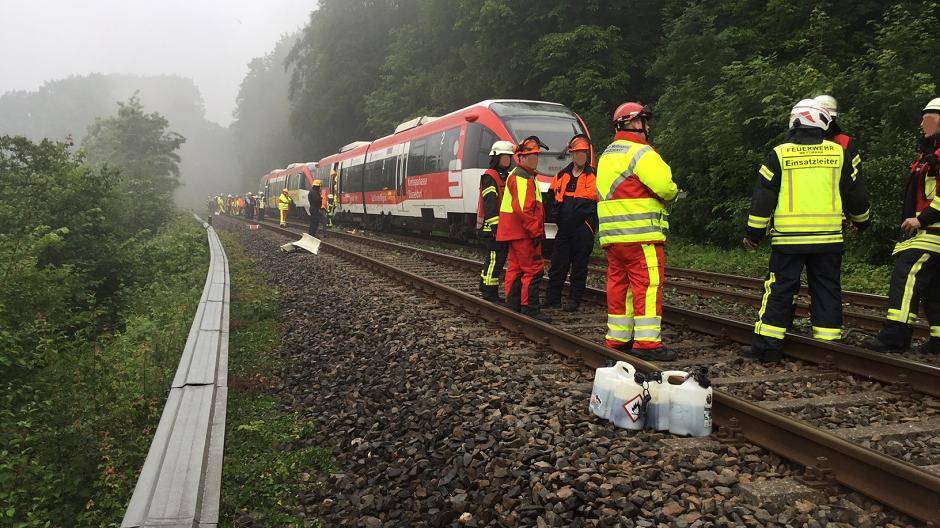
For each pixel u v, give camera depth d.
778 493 3.04
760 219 5.36
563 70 23.89
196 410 3.99
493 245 7.95
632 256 5.17
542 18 24.20
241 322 7.92
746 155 14.84
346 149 29.34
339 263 13.58
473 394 4.72
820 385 4.74
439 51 39.00
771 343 5.34
